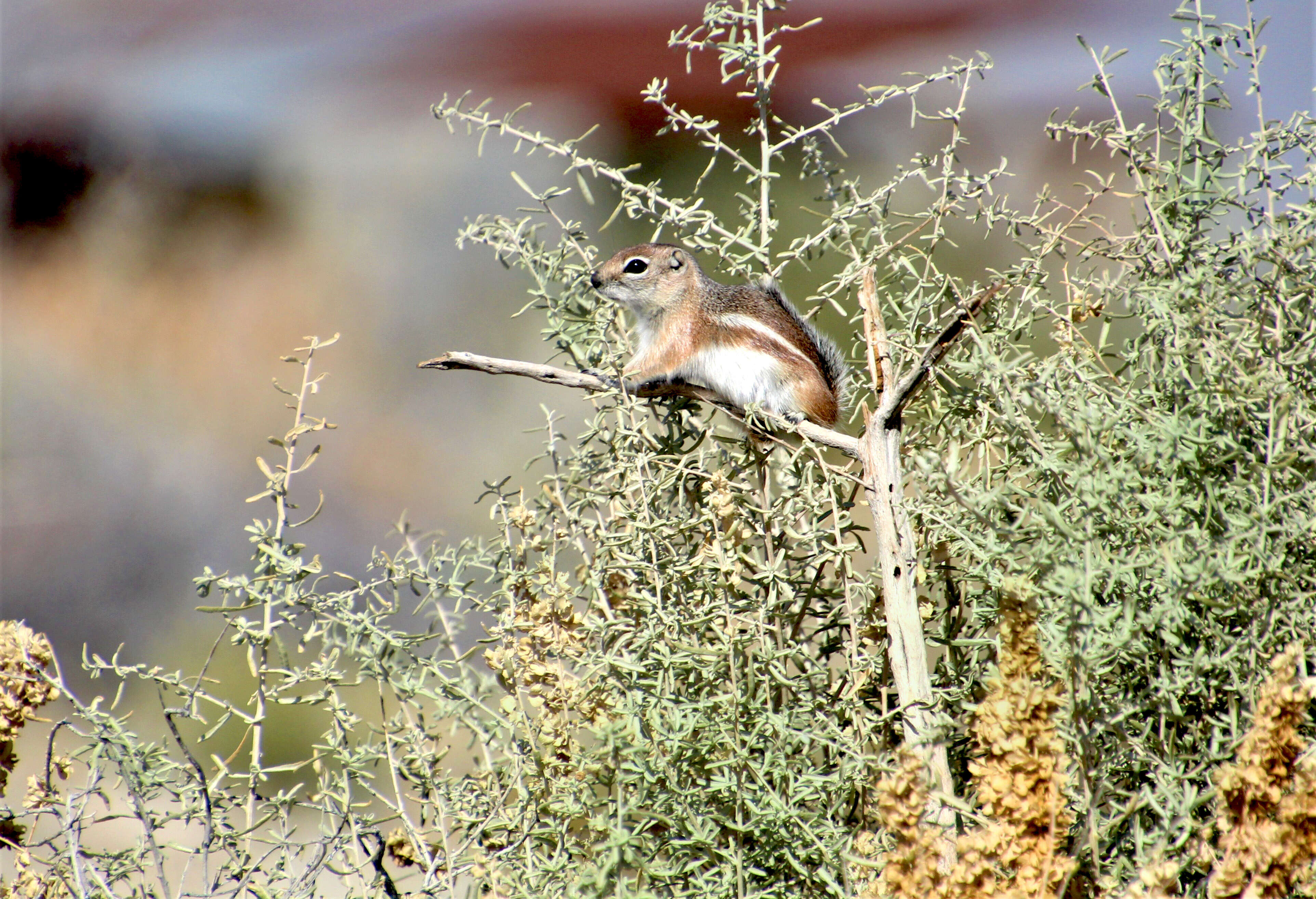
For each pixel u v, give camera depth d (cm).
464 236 777
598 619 641
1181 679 507
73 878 571
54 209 3591
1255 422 558
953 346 694
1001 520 584
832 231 750
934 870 466
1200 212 623
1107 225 704
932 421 694
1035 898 466
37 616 2023
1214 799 514
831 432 688
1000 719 471
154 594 2159
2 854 764
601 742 564
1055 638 475
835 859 537
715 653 604
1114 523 516
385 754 624
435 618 709
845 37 2881
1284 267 549
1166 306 560
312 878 574
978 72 745
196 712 579
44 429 2561
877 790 486
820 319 1728
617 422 750
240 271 3469
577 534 696
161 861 547
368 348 3188
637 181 2589
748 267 792
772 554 682
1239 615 533
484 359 730
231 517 2427
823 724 606
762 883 560
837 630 677
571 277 787
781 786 579
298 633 857
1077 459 594
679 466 690
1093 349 664
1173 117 619
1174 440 493
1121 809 513
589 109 3027
